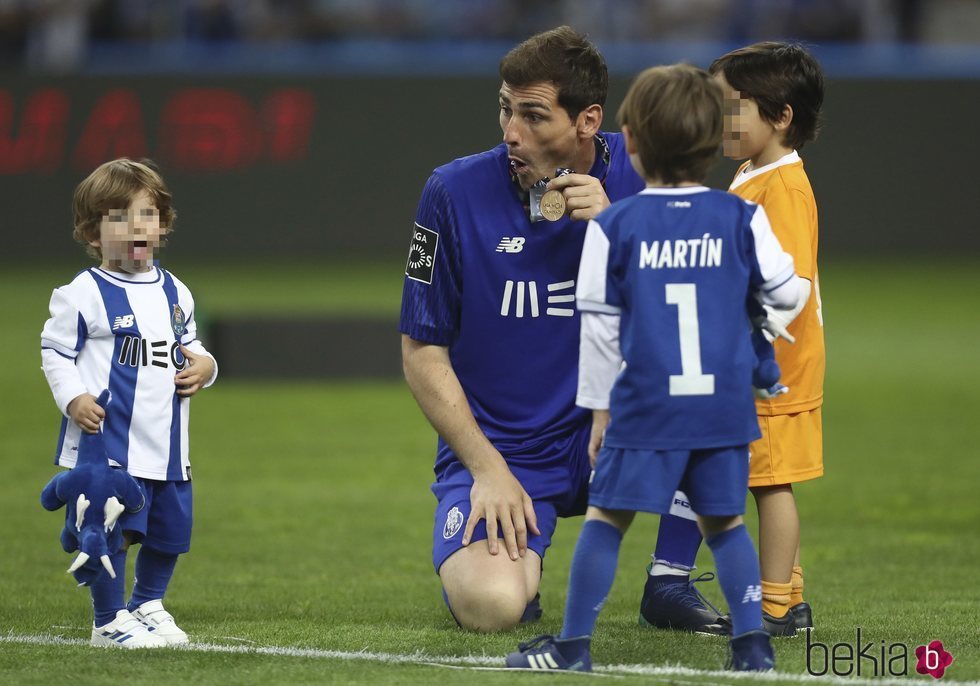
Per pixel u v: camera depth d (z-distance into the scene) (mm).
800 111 15734
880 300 62531
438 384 16422
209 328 44031
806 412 15078
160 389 14641
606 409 12867
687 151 12734
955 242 77250
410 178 76125
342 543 22578
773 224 15328
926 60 79562
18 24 79750
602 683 12195
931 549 21984
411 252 16719
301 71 75250
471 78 75812
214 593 18391
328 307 54750
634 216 12789
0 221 73375
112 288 14633
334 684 12297
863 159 76750
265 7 81812
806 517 25000
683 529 15781
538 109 15734
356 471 29672
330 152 75625
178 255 75438
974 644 14273
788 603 14938
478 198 16547
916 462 30906
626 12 83875
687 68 12992
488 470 16047
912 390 41719
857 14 82938
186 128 74562
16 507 25125
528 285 16578
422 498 26812
